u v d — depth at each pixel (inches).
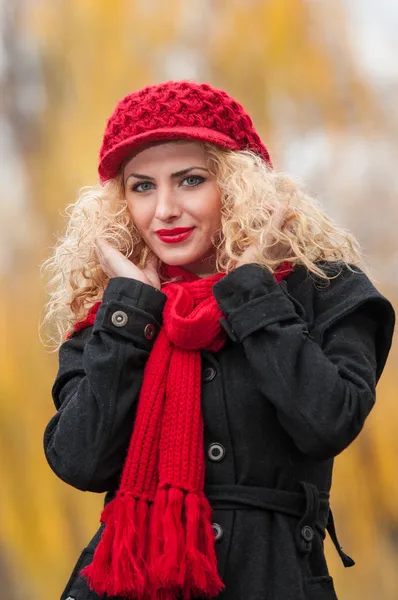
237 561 112.4
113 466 120.0
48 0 444.8
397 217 414.0
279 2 428.8
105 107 434.3
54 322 145.1
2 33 443.5
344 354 118.3
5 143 433.1
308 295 123.3
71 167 428.5
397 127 423.8
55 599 372.5
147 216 127.4
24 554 374.6
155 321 122.2
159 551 111.0
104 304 122.9
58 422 122.6
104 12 436.5
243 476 115.7
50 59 438.9
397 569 374.0
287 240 124.2
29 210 425.4
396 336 398.3
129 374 119.6
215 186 126.7
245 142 129.8
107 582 111.5
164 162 125.3
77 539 378.3
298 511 116.0
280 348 113.0
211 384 119.0
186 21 435.8
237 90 428.5
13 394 386.3
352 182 417.7
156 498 113.7
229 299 118.6
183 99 125.1
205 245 126.7
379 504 380.8
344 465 383.6
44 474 381.1
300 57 428.8
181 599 113.3
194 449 115.3
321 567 118.3
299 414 111.0
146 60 436.8
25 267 409.4
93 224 133.4
